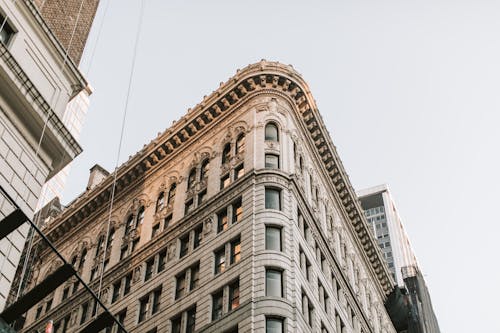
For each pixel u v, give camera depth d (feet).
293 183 183.62
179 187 210.38
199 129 221.46
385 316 264.72
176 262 183.11
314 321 161.89
